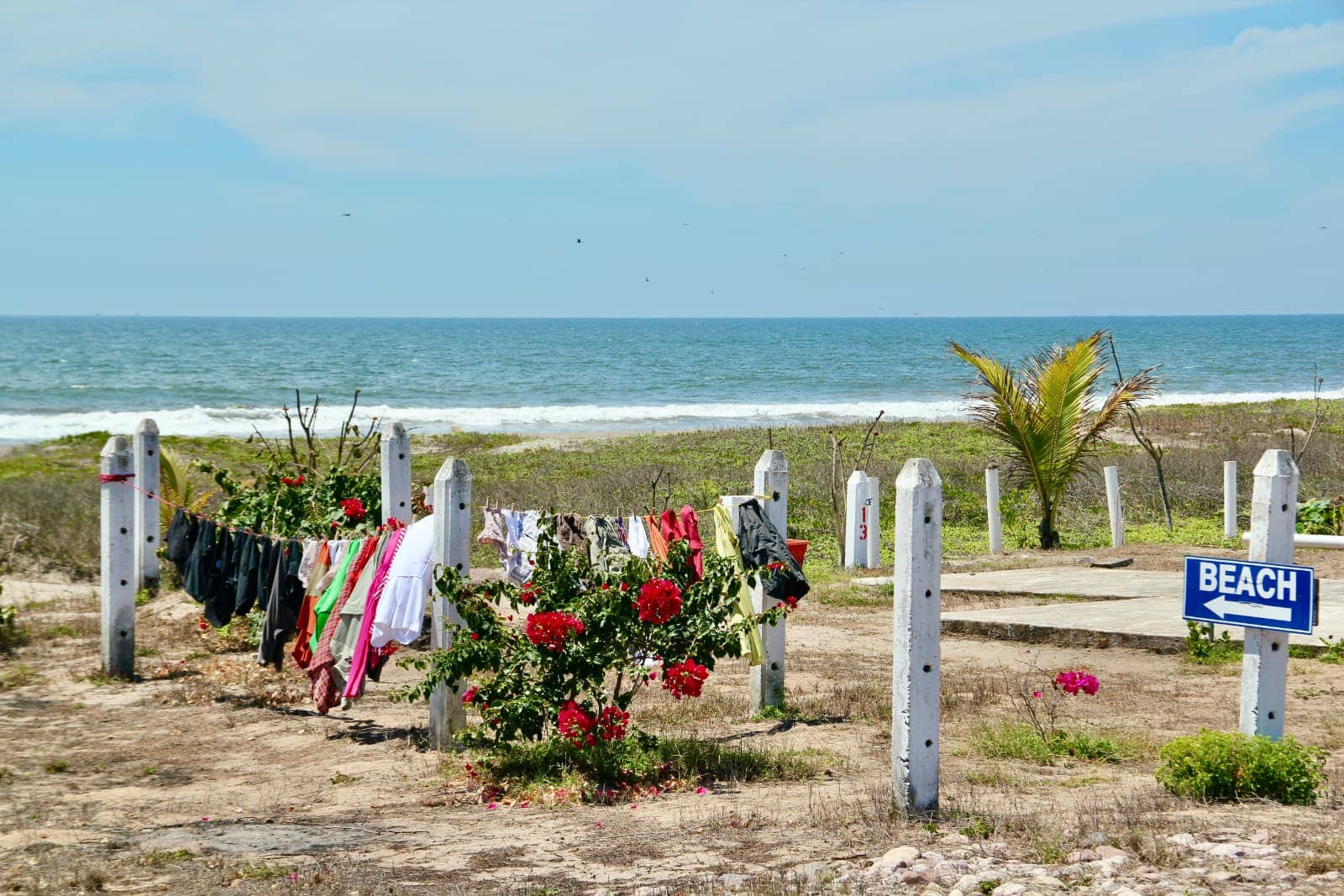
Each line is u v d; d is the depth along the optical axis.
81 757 8.34
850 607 15.26
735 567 8.12
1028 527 22.52
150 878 5.64
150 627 13.15
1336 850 5.31
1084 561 18.19
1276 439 31.80
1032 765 7.86
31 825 6.62
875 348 131.00
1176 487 25.19
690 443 36.59
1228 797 6.67
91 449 30.95
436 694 8.52
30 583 16.05
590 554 8.52
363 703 10.12
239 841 6.32
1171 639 11.86
